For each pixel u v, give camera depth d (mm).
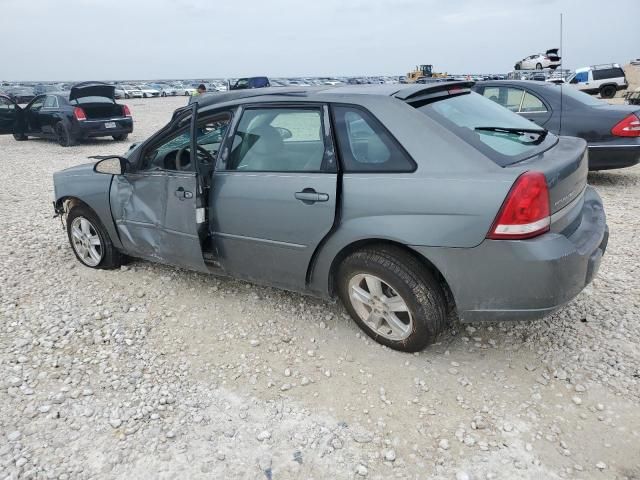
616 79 26453
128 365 3229
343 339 3436
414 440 2545
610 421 2617
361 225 2998
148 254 4215
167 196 3816
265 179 3371
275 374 3109
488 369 3070
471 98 3498
